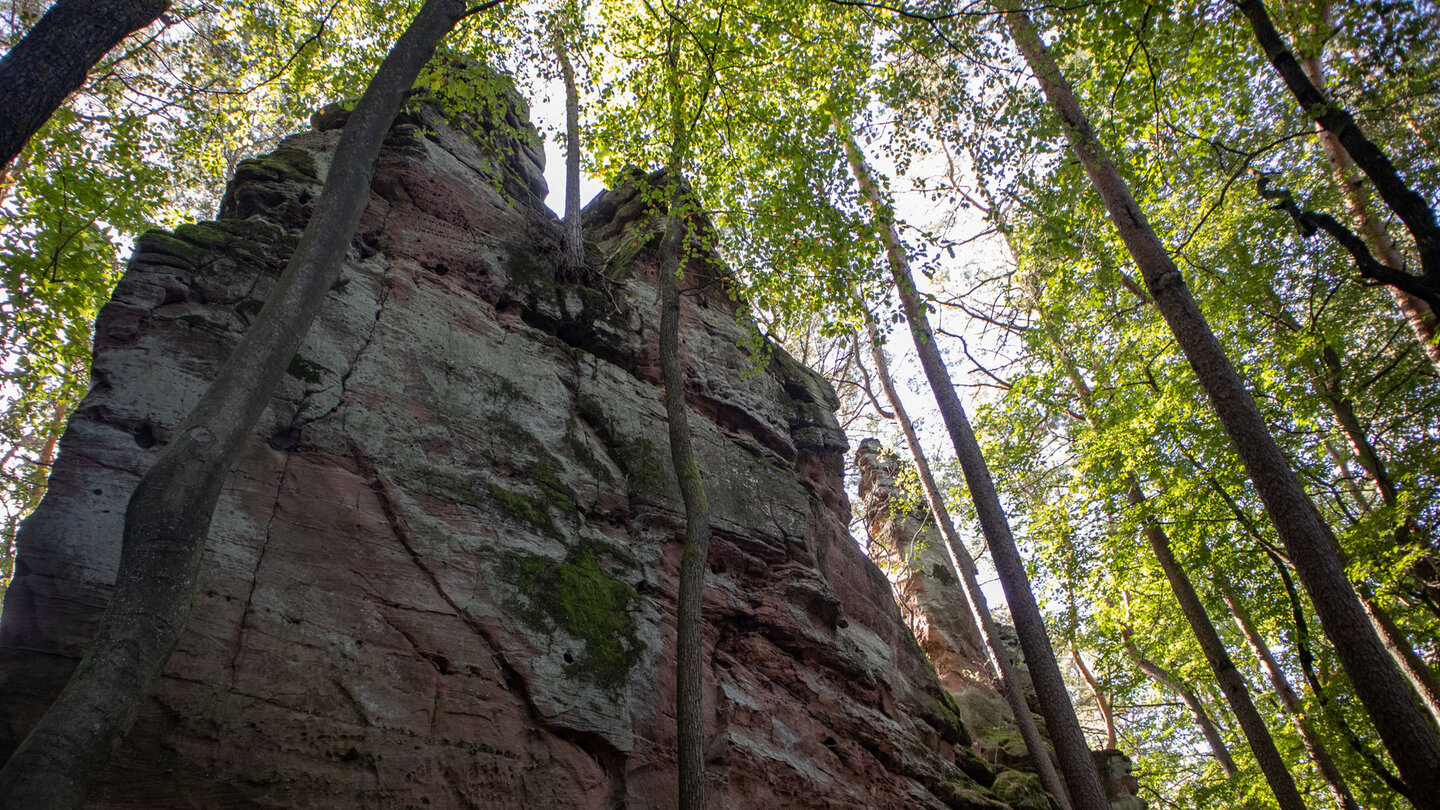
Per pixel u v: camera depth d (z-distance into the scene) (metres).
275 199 11.08
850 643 13.45
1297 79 11.35
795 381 17.02
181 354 8.55
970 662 20.36
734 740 10.53
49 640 6.60
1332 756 18.39
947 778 13.72
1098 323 21.28
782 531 13.49
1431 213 10.33
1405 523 15.97
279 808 6.91
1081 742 12.95
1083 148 13.71
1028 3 14.45
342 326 10.05
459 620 8.89
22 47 6.46
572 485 11.16
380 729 7.77
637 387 13.24
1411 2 12.02
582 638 9.75
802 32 13.77
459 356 11.04
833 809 11.21
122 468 7.64
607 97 13.59
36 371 15.66
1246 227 18.38
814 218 12.01
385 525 8.96
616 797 9.09
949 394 16.62
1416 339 16.59
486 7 9.52
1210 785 25.86
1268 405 17.92
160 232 9.35
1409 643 17.58
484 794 8.11
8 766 4.11
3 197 15.96
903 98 15.02
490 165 14.20
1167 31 12.38
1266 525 18.77
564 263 13.78
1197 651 23.98
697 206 13.28
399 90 8.23
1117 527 19.53
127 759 6.40
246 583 7.70
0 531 16.61
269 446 8.65
